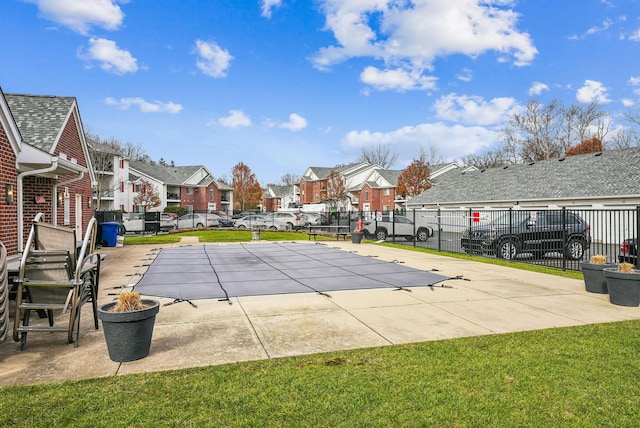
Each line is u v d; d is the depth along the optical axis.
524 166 30.86
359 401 3.24
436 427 2.88
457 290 7.81
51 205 12.75
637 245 8.83
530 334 5.01
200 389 3.44
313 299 6.98
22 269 4.49
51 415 2.98
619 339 4.80
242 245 17.83
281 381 3.61
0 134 8.59
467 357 4.21
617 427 2.87
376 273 9.89
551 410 3.11
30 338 4.84
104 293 7.45
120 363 4.05
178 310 6.20
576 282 8.76
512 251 12.99
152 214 31.23
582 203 22.08
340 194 59.03
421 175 45.97
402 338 4.88
